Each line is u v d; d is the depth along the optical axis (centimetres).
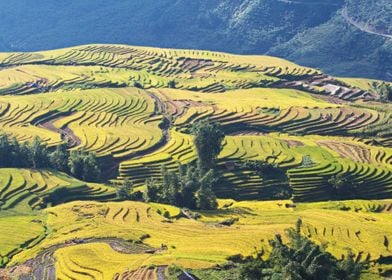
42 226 11044
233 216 11756
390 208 12812
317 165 14812
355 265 7412
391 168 14738
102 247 9538
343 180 13912
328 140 16875
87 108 19312
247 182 14325
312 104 19650
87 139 16588
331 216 11656
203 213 12069
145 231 10456
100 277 8300
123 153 15725
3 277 8625
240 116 18500
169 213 11800
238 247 9362
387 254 9800
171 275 7956
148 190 13038
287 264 6906
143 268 8331
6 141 14788
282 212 12050
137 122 18200
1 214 11794
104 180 14750
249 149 15775
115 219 11231
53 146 15912
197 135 14262
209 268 8269
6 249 9900
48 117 18525
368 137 17362
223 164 14888
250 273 7162
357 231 10750
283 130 17800
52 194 12962
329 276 6938
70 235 10356
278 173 14662
